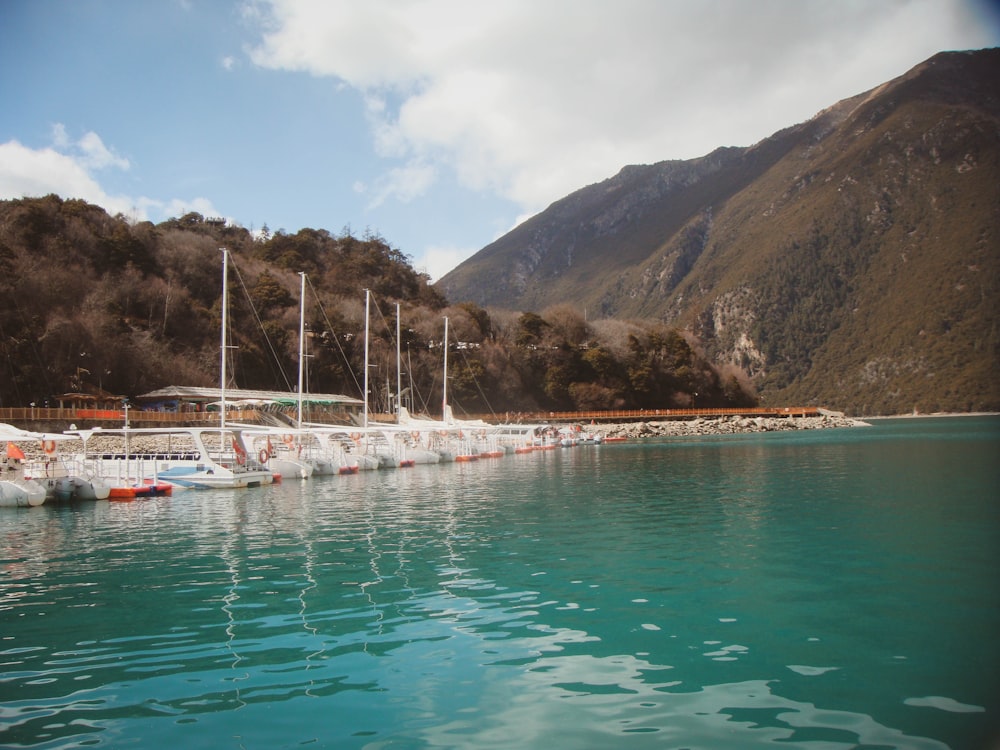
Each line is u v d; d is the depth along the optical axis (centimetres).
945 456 5875
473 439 7119
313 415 8625
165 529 2681
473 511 3066
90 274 9306
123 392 8262
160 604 1605
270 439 5259
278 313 10844
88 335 7856
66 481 3503
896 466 4962
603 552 2122
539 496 3600
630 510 3022
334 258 14862
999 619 1407
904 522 2541
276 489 4059
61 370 7512
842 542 2195
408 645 1308
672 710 1023
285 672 1184
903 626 1373
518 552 2144
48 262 8544
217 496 3734
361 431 5881
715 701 1051
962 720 979
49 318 7662
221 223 15038
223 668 1204
